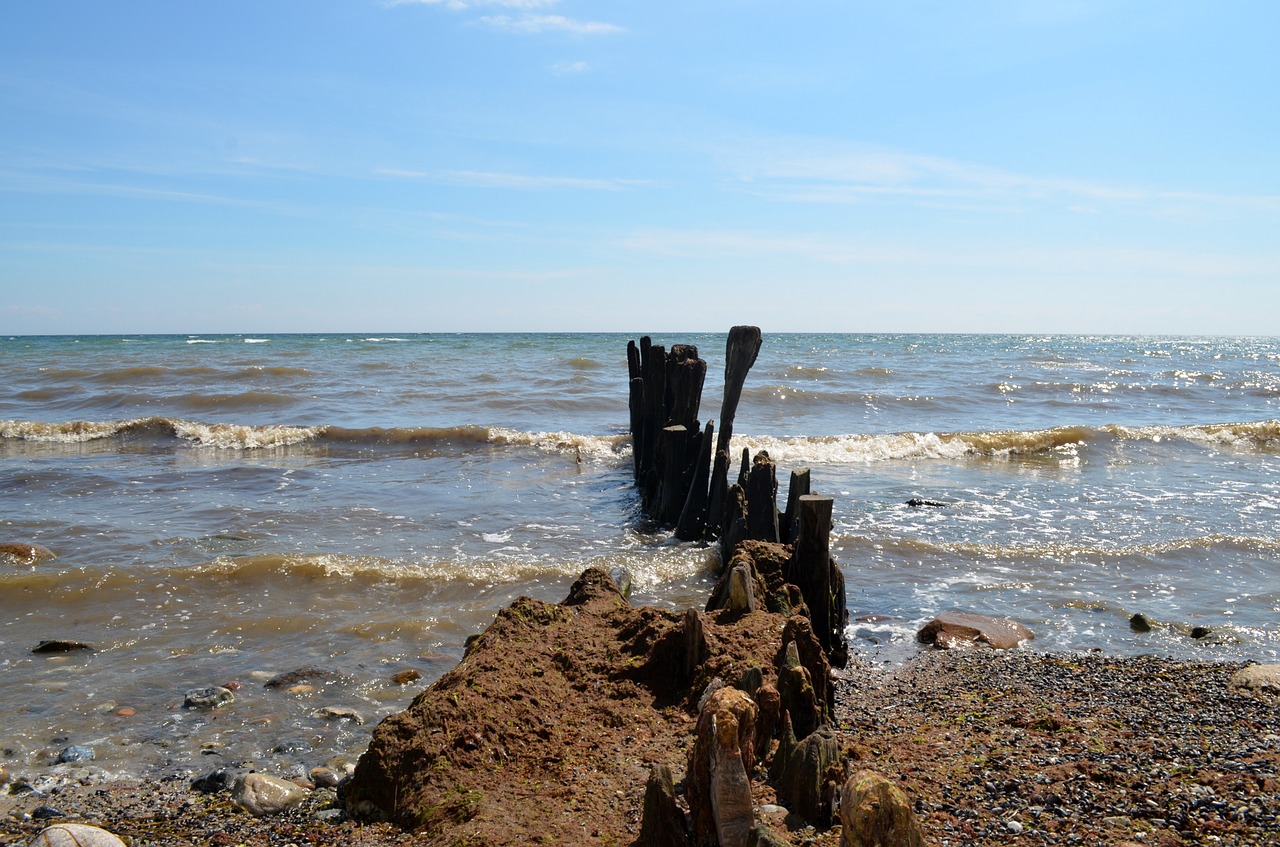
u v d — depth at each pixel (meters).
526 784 4.78
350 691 7.51
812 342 87.19
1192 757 5.45
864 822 3.34
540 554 11.59
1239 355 68.88
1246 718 6.42
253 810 5.43
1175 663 8.09
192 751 6.45
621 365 38.06
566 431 22.34
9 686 7.52
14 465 17.28
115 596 9.70
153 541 11.89
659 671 5.97
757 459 10.95
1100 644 8.95
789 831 4.16
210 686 7.52
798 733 5.30
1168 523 13.77
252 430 20.47
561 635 6.34
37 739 6.59
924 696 7.16
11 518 12.98
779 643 5.97
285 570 10.46
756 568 7.70
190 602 9.61
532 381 31.55
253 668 7.98
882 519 13.90
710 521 12.37
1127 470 18.69
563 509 14.40
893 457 20.02
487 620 9.22
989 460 19.80
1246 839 4.30
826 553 7.99
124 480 15.98
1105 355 60.84
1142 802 4.72
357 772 5.13
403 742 5.06
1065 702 6.89
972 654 8.43
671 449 13.35
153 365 34.59
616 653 6.16
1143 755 5.47
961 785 4.93
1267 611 9.94
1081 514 14.37
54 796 5.71
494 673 5.66
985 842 4.26
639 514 14.04
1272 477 17.89
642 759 5.02
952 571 11.34
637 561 11.24
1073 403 30.31
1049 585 10.82
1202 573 11.30
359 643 8.59
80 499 14.44
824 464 19.17
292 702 7.29
